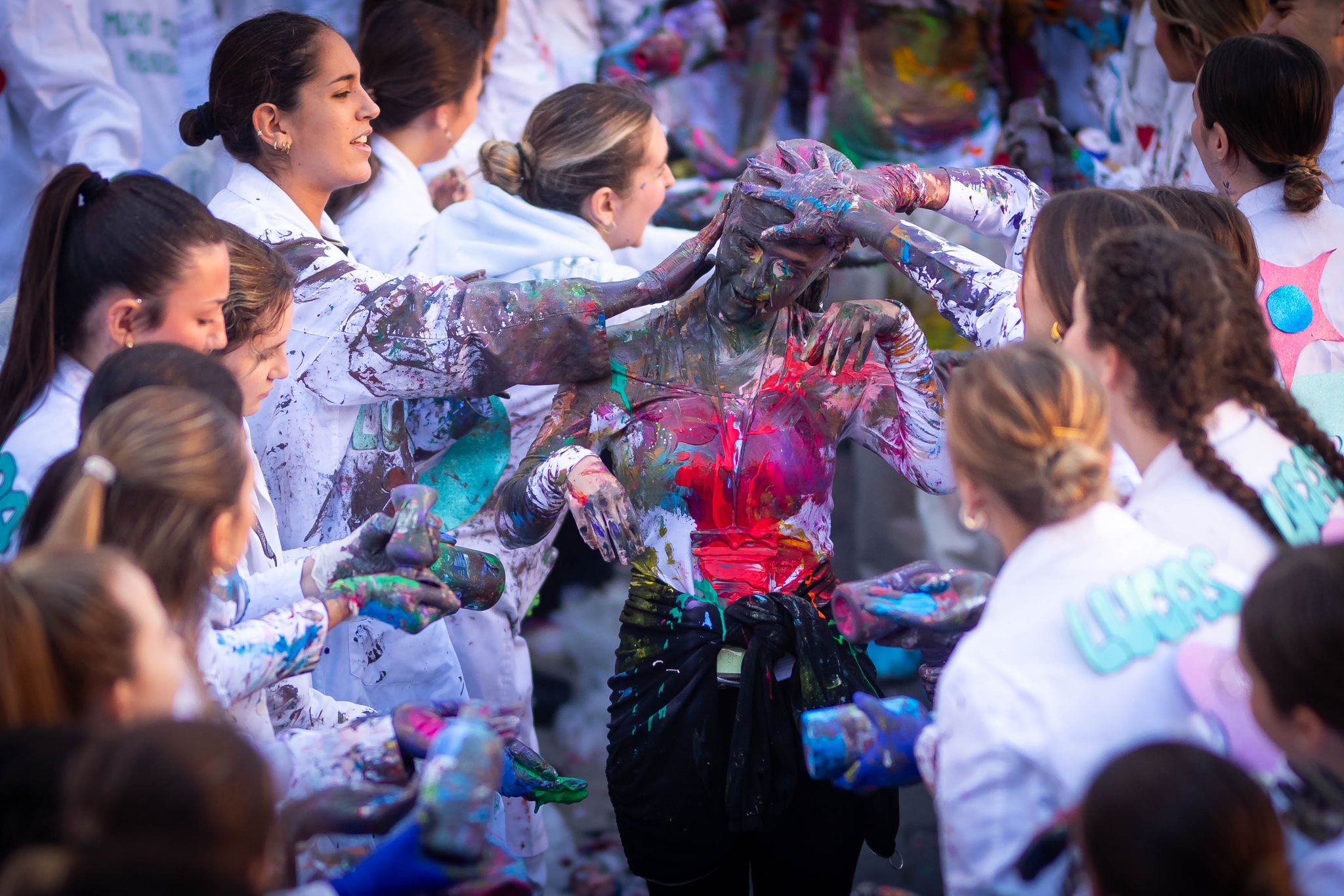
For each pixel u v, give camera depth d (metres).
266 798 1.43
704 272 2.77
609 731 2.66
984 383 1.83
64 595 1.59
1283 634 1.55
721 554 2.63
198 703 1.89
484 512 3.30
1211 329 1.94
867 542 4.77
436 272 3.49
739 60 4.75
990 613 1.86
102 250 2.26
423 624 2.22
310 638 2.11
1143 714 1.70
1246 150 2.92
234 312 2.49
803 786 2.53
